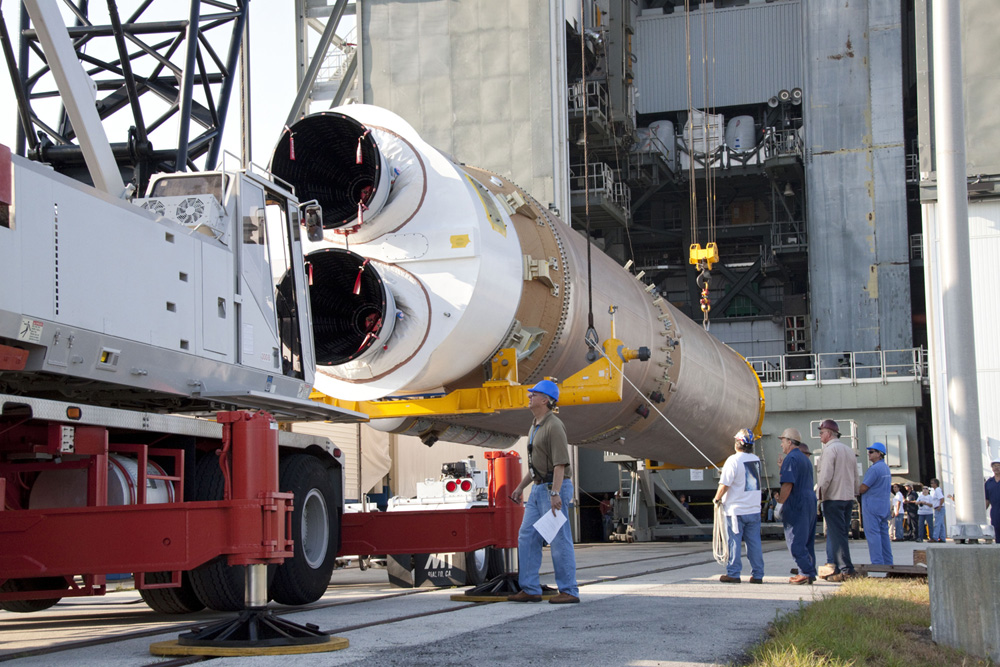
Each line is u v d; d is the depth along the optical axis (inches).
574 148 1801.2
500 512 429.7
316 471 406.3
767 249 2101.4
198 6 824.9
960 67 604.7
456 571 496.1
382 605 388.2
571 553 372.5
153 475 342.6
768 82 2162.9
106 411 308.5
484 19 1378.0
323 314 529.3
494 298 535.8
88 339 298.7
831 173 1840.6
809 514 490.9
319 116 508.1
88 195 304.0
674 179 2069.4
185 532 262.7
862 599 364.2
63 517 271.4
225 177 379.6
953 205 601.9
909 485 1413.6
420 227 529.3
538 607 362.0
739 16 2192.4
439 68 1379.2
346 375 535.2
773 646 246.4
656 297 789.2
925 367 1615.4
